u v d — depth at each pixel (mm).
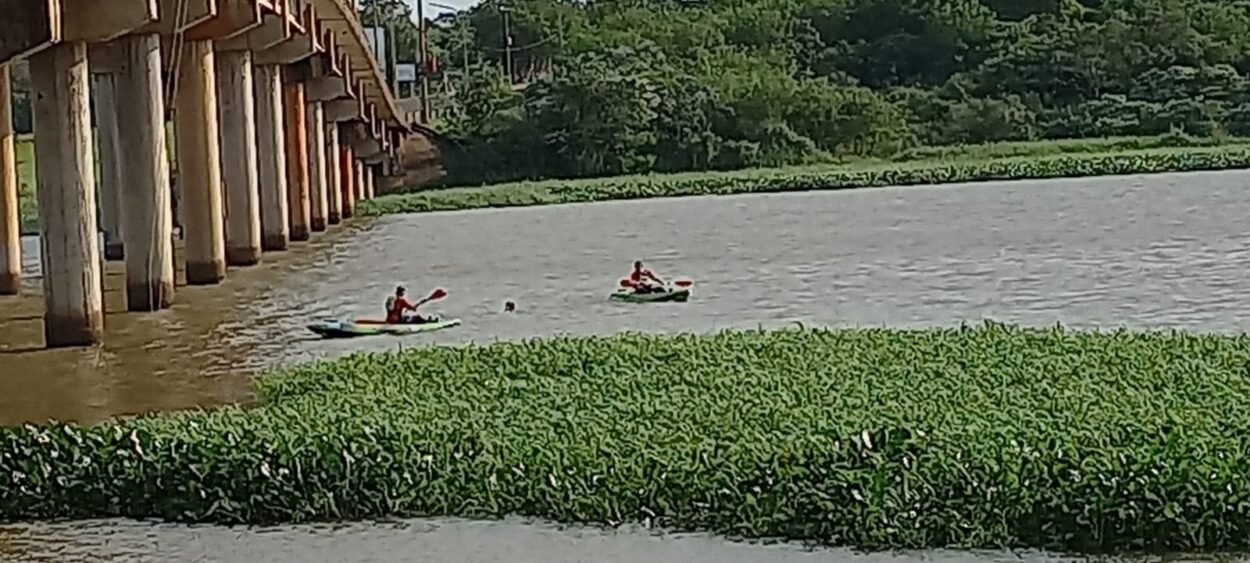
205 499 15375
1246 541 13617
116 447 16062
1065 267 36000
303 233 52125
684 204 67812
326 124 61156
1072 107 97750
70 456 16047
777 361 20656
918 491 14125
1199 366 19562
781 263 38938
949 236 45000
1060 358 20375
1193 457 14258
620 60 98438
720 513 14555
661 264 39625
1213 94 96625
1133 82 99188
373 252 46219
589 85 90438
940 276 34906
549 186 79562
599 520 14789
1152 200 57750
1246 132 93812
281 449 15609
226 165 41219
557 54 112375
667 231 51625
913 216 54219
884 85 106625
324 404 18438
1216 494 13773
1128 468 14070
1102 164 76688
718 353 21438
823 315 29016
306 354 25391
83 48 25688
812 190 74750
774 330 25094
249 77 41625
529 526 14797
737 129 93625
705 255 41781
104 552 14617
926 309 29531
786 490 14469
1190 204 55031
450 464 15516
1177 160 77375
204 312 31062
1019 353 20875
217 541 14789
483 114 92688
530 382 19594
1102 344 21625
